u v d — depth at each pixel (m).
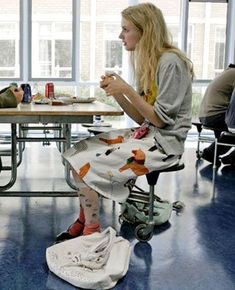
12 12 6.11
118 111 2.17
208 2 6.38
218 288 1.84
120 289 1.81
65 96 3.10
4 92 2.32
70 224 2.60
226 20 6.45
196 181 3.80
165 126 2.13
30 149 5.32
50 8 6.18
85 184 2.09
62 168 4.21
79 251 1.99
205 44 6.49
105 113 2.15
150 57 2.14
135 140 2.16
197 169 4.30
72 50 6.32
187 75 2.15
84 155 2.10
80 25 6.31
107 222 2.64
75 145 2.21
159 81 2.11
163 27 2.18
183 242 2.35
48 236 2.40
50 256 2.00
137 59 2.19
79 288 1.81
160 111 2.08
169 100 2.08
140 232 2.33
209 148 4.55
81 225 2.27
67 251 2.01
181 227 2.59
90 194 2.12
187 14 6.39
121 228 2.53
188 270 2.00
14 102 2.30
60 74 6.37
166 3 6.36
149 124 2.21
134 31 2.19
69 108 2.31
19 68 6.24
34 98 2.87
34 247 2.23
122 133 2.25
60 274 1.88
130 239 2.36
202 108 4.44
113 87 2.09
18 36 6.17
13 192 2.74
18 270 1.96
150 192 2.28
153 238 2.39
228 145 4.34
